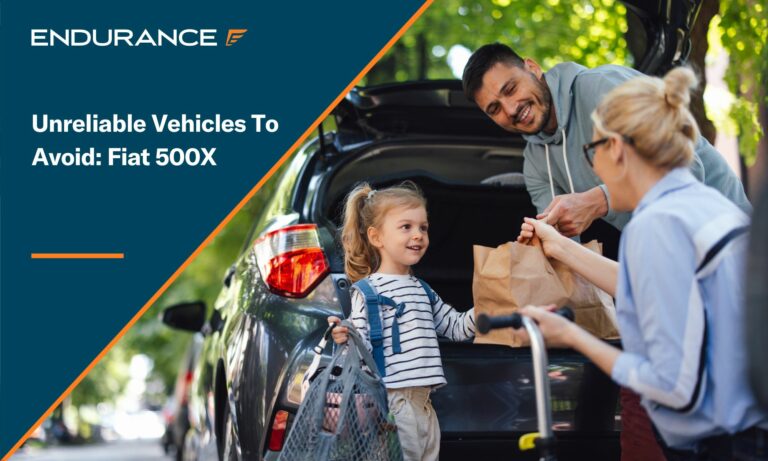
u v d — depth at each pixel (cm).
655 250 224
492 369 319
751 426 221
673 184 236
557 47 1022
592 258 296
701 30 504
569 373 320
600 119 243
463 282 438
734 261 219
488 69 358
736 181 349
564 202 325
